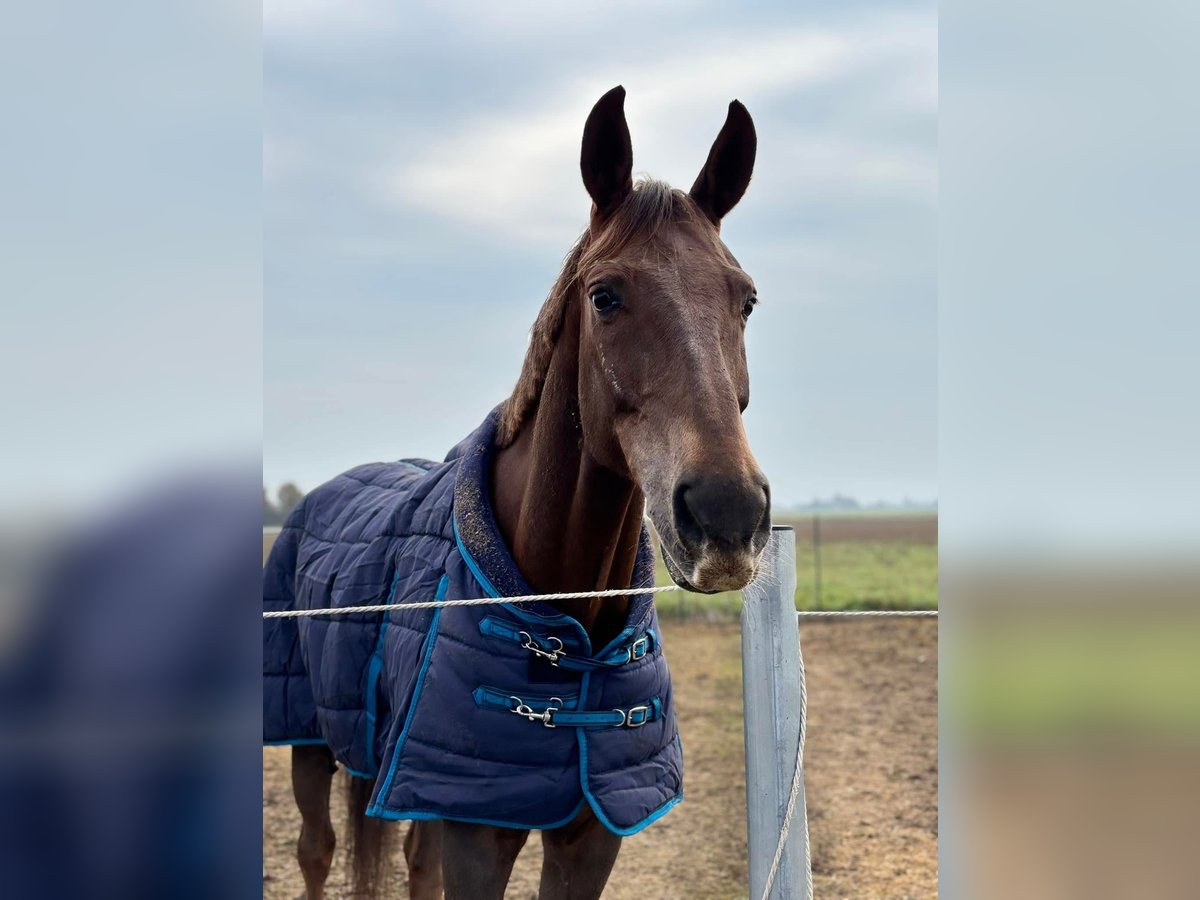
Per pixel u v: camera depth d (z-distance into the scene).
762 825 1.89
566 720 1.99
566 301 2.09
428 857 2.88
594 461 1.99
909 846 4.26
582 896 2.14
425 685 2.04
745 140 2.16
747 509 1.59
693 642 9.11
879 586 13.83
